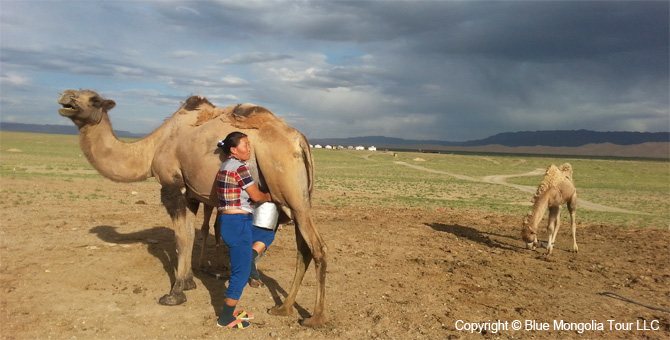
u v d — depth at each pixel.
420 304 6.04
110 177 6.05
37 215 10.89
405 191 27.59
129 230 9.52
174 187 5.81
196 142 5.50
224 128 5.39
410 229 12.09
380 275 7.39
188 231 5.84
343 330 5.00
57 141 93.81
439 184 35.88
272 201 5.20
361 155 100.69
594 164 98.50
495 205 21.27
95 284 6.02
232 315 4.89
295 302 5.85
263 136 5.12
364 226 12.07
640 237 12.44
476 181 42.03
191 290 6.07
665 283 7.68
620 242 11.63
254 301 5.80
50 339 4.33
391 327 5.16
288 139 5.03
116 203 14.05
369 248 9.41
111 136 6.00
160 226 10.17
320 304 5.06
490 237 11.77
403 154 118.00
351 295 6.27
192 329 4.80
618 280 7.86
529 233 9.76
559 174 9.80
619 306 6.41
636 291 7.22
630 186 42.06
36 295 5.45
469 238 11.41
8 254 7.12
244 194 4.97
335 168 52.38
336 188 26.30
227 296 4.84
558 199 9.75
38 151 52.91
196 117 5.91
